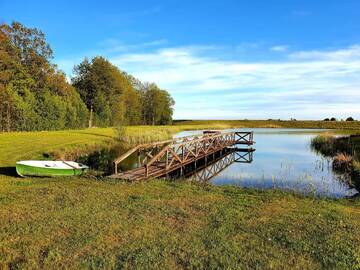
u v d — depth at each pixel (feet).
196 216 24.62
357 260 17.38
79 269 16.03
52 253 17.48
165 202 28.53
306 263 17.07
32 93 122.72
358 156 63.00
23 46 133.69
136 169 48.01
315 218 24.66
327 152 85.97
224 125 270.87
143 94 253.85
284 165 65.16
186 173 57.11
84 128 151.64
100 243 19.11
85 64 178.09
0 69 114.21
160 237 20.17
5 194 30.68
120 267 16.26
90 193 31.40
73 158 64.44
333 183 45.65
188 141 62.13
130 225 22.22
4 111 107.04
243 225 22.72
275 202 29.55
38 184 36.06
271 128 262.47
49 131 117.08
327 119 355.15
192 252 18.02
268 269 16.29
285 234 21.02
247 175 53.72
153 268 16.16
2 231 20.74
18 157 55.11
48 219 23.16
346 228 22.54
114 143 92.89
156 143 52.85
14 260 16.92
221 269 16.14
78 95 154.92
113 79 179.73
